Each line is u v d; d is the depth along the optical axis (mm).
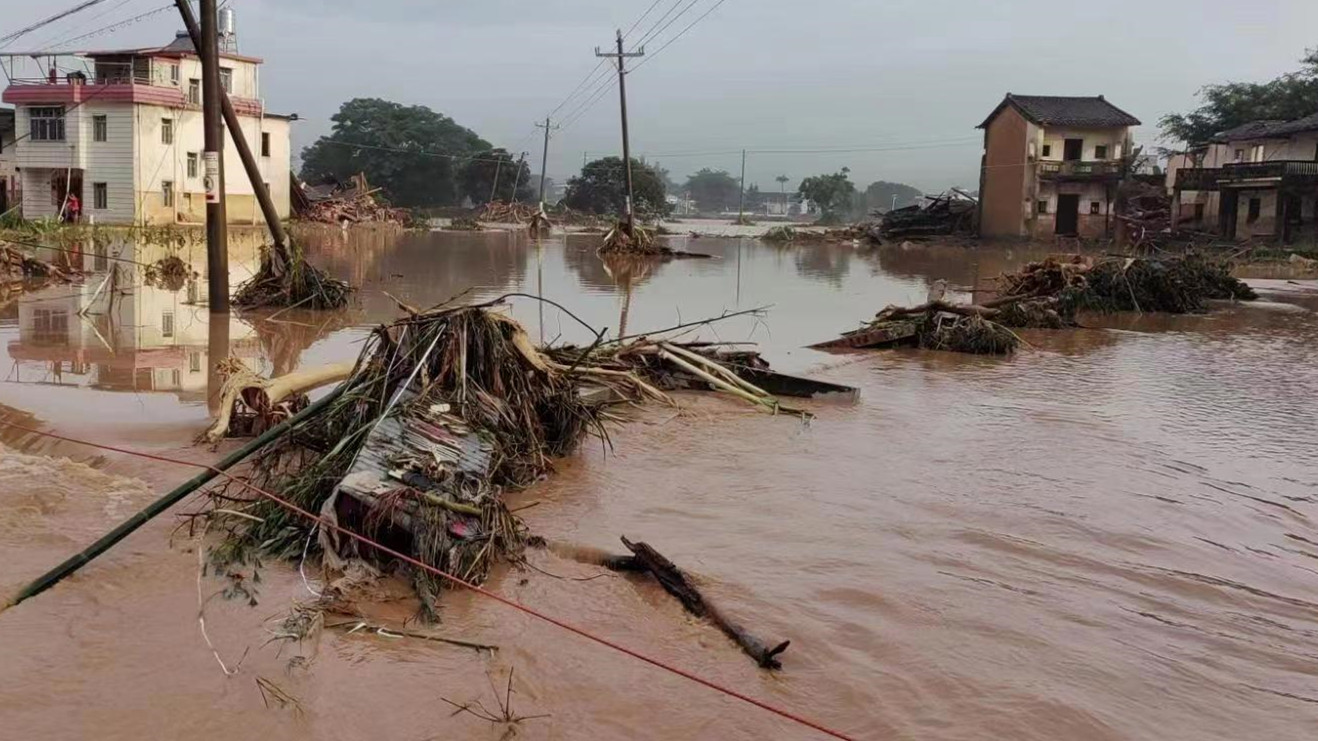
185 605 5016
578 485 7387
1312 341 17078
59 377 10586
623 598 5363
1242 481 8086
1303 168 42375
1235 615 5473
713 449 8578
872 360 13992
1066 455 8703
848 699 4387
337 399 6957
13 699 4109
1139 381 12633
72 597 5070
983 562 6090
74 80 42906
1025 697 4445
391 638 4742
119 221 42250
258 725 3980
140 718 4004
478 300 19375
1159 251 37375
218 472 6094
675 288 24312
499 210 78312
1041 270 21672
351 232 50062
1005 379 12586
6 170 45312
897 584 5668
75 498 6500
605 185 87812
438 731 3988
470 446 6520
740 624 5012
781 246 51625
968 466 8227
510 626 4934
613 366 10555
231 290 19359
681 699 4320
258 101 49188
